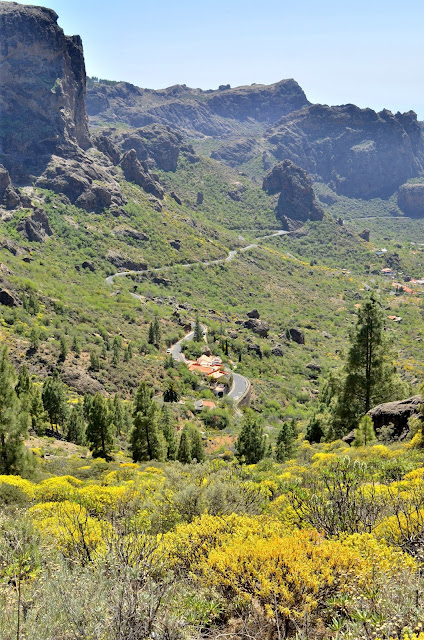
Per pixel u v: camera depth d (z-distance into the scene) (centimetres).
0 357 2164
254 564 571
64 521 837
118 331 11281
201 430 6725
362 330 3234
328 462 1711
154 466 2841
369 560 556
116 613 450
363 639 421
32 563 611
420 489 888
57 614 459
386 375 3278
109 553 548
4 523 734
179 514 936
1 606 466
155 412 3778
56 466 2570
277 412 8769
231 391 9262
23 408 2269
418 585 477
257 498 1112
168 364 9725
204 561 627
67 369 7394
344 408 3397
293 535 643
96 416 3947
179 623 469
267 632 507
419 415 2395
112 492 1375
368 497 847
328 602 503
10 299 9631
